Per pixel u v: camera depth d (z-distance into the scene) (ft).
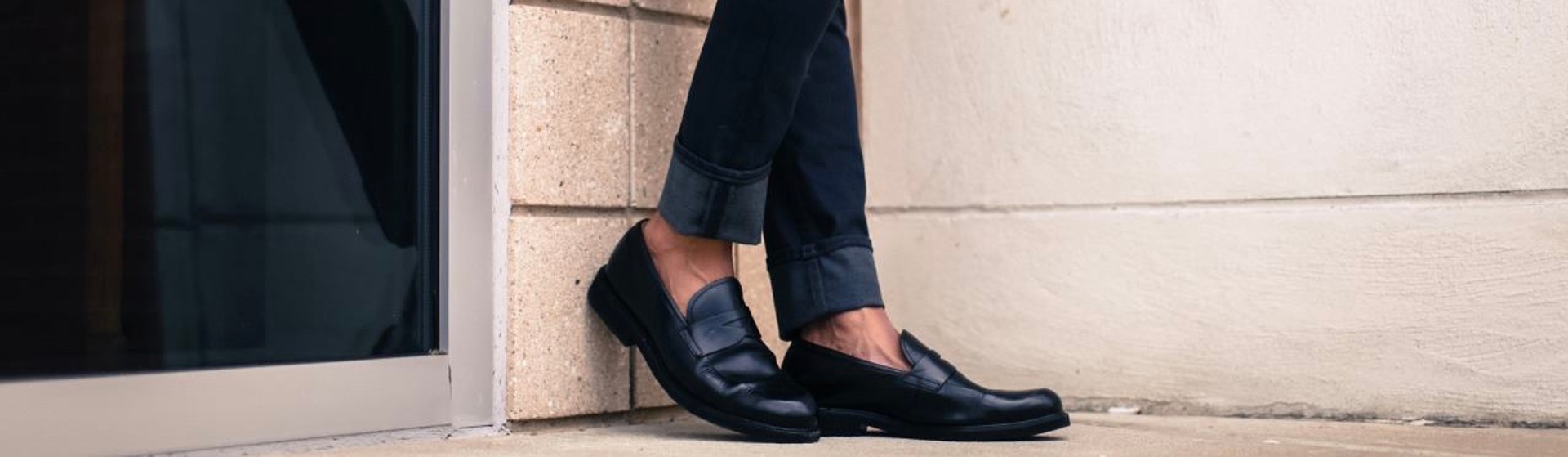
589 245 6.44
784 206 5.92
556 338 6.29
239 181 5.49
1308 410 6.78
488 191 6.16
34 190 4.94
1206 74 7.06
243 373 5.35
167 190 5.29
